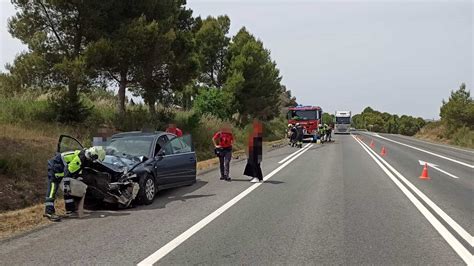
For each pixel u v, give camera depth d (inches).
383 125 4094.5
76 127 762.2
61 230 310.0
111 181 382.3
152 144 453.7
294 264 236.4
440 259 246.7
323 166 759.1
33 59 743.7
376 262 240.7
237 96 1540.4
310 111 1606.8
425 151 1227.9
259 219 345.4
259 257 248.2
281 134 2000.5
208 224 327.9
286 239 286.7
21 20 768.9
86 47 770.2
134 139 463.2
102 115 882.1
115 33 792.9
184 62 914.7
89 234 298.2
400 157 990.4
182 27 1057.5
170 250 260.7
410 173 672.4
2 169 459.8
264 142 1592.0
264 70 1689.2
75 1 750.5
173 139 500.1
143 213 369.4
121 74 864.9
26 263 235.9
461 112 1920.5
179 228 315.3
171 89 950.4
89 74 760.3
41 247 267.0
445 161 908.6
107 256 248.5
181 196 453.4
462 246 273.6
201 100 1362.0
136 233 300.8
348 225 327.0
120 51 768.9
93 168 379.9
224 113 1378.0
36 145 585.3
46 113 773.9
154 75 915.4
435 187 526.3
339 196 454.6
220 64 1631.4
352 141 1743.4
